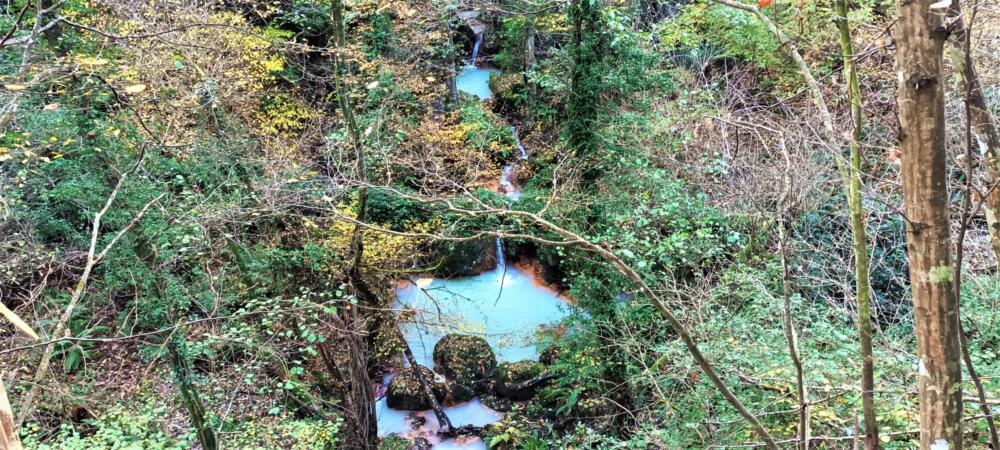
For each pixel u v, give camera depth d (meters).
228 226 7.48
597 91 8.16
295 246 8.28
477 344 10.82
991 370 4.64
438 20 12.41
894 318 6.36
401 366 10.45
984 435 4.32
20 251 6.22
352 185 6.88
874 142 5.05
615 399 8.33
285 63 10.63
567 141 8.77
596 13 7.99
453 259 13.01
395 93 10.41
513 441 8.86
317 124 10.20
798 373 3.47
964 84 3.05
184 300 6.23
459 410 10.09
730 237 6.71
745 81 9.51
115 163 6.02
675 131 8.31
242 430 6.41
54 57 4.65
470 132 13.40
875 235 6.04
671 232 7.75
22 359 5.71
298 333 7.57
